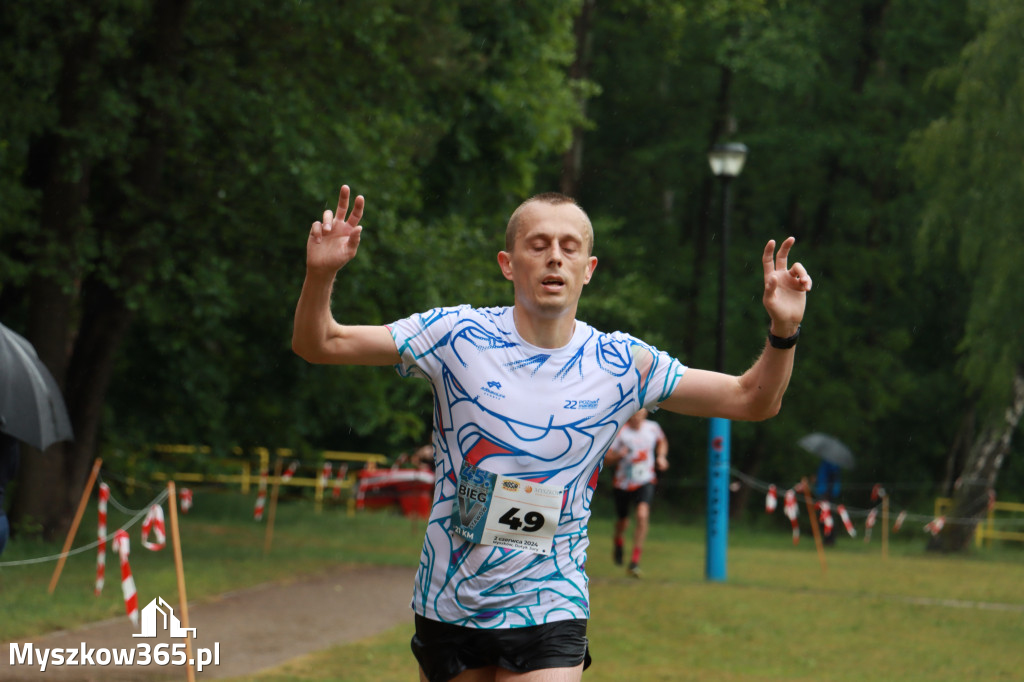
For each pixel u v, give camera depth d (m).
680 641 12.88
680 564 23.06
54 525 20.31
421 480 37.88
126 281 19.48
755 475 47.25
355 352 4.72
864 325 47.44
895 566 24.34
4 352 9.49
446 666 4.83
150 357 27.12
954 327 47.16
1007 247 30.19
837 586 19.41
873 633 13.95
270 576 17.23
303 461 32.97
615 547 22.05
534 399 4.75
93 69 18.61
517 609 4.72
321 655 11.26
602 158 50.78
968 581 21.22
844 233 48.47
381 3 20.31
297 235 20.33
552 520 4.74
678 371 4.93
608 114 50.66
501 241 27.12
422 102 24.34
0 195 17.67
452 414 4.80
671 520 45.03
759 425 46.19
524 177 30.34
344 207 4.55
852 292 47.78
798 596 17.44
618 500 21.14
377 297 21.64
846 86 45.34
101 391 20.89
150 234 18.97
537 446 4.73
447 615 4.77
